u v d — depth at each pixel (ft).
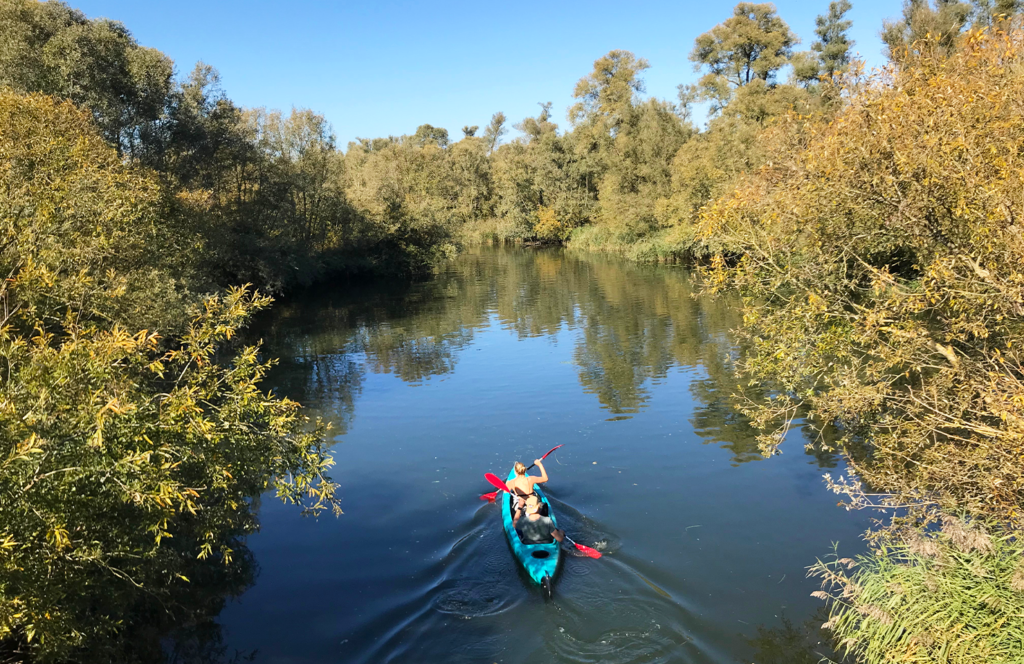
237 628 19.70
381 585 22.08
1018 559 16.06
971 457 17.40
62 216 22.98
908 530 18.86
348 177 150.51
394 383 49.88
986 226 17.61
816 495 27.53
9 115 32.14
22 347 13.87
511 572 22.59
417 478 31.58
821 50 141.59
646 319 70.95
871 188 20.18
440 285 116.16
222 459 16.96
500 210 221.66
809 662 17.28
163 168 78.13
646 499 27.89
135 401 14.38
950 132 19.16
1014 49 20.77
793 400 39.78
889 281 19.98
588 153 184.14
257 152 96.12
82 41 67.10
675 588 21.03
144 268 32.04
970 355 21.33
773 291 24.17
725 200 24.86
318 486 23.73
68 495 12.80
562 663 17.71
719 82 143.43
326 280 121.29
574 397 43.73
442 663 17.89
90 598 16.94
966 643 14.94
